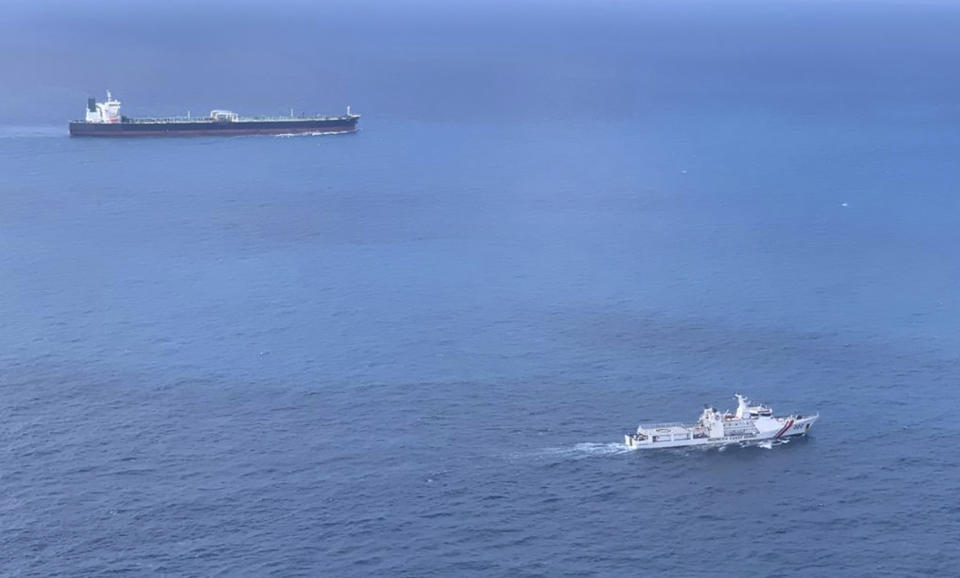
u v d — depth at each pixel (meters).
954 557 198.00
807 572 193.50
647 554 197.75
